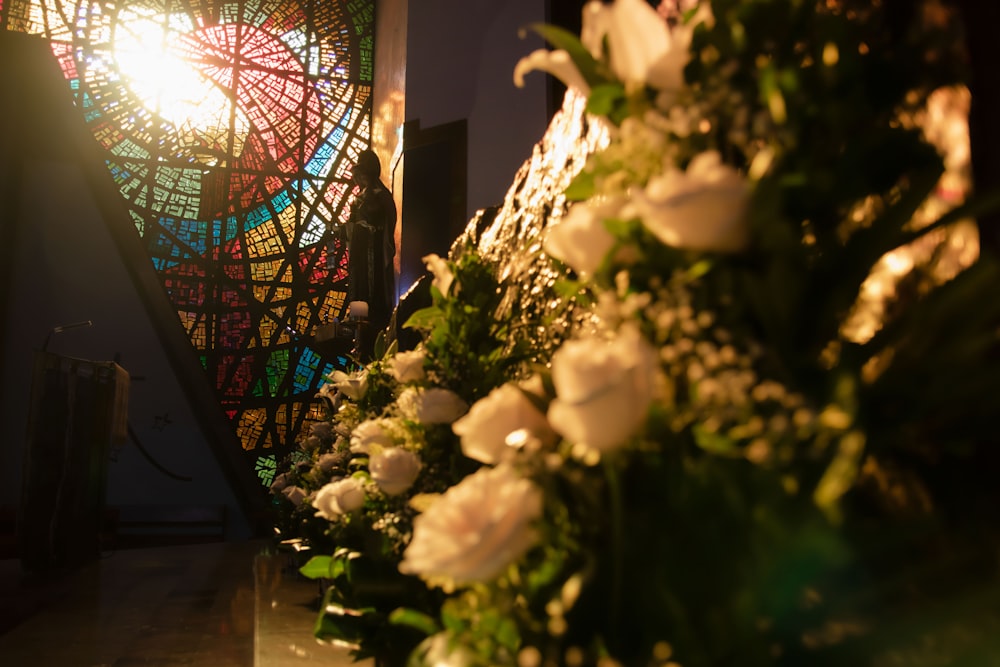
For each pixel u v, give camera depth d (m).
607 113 0.80
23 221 11.10
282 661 2.38
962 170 0.79
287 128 12.71
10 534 9.43
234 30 12.71
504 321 1.55
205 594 5.84
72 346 10.98
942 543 0.69
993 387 0.63
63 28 11.94
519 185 2.11
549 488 0.71
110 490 10.93
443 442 1.45
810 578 0.63
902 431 0.65
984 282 0.63
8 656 3.83
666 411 0.68
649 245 0.72
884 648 0.63
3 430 10.50
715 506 0.65
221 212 12.21
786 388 0.64
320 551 3.04
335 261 12.29
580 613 0.68
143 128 12.05
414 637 1.38
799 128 0.69
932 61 0.73
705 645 0.61
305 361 12.06
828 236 0.71
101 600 5.58
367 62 13.17
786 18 0.74
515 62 8.12
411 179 8.70
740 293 0.68
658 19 0.74
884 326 0.68
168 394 11.34
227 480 11.31
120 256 11.41
